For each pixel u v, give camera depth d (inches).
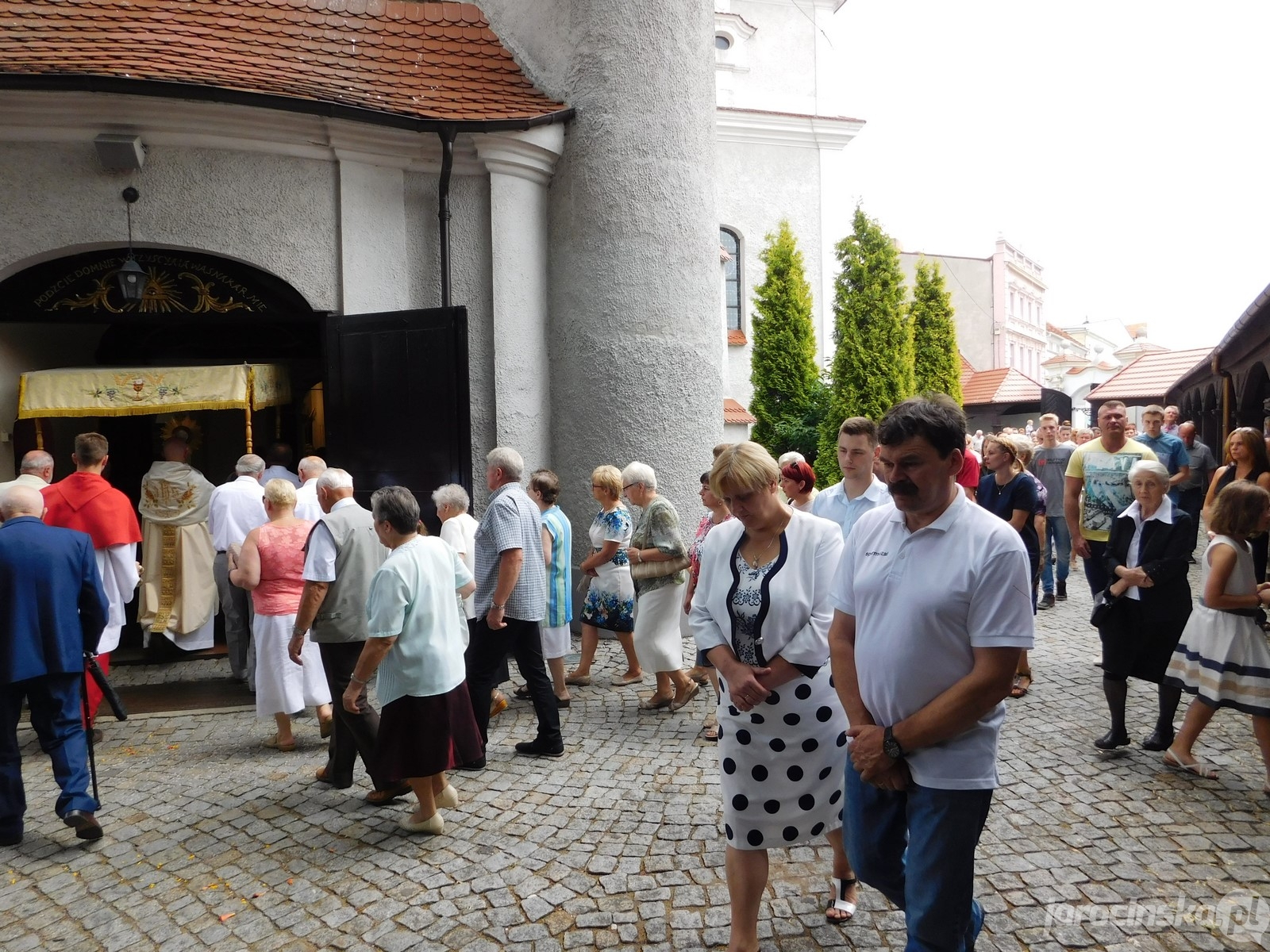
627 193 326.6
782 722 115.5
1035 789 176.6
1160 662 190.7
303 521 217.2
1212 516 178.7
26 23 289.7
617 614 257.1
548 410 339.6
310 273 303.9
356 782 191.3
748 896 116.6
